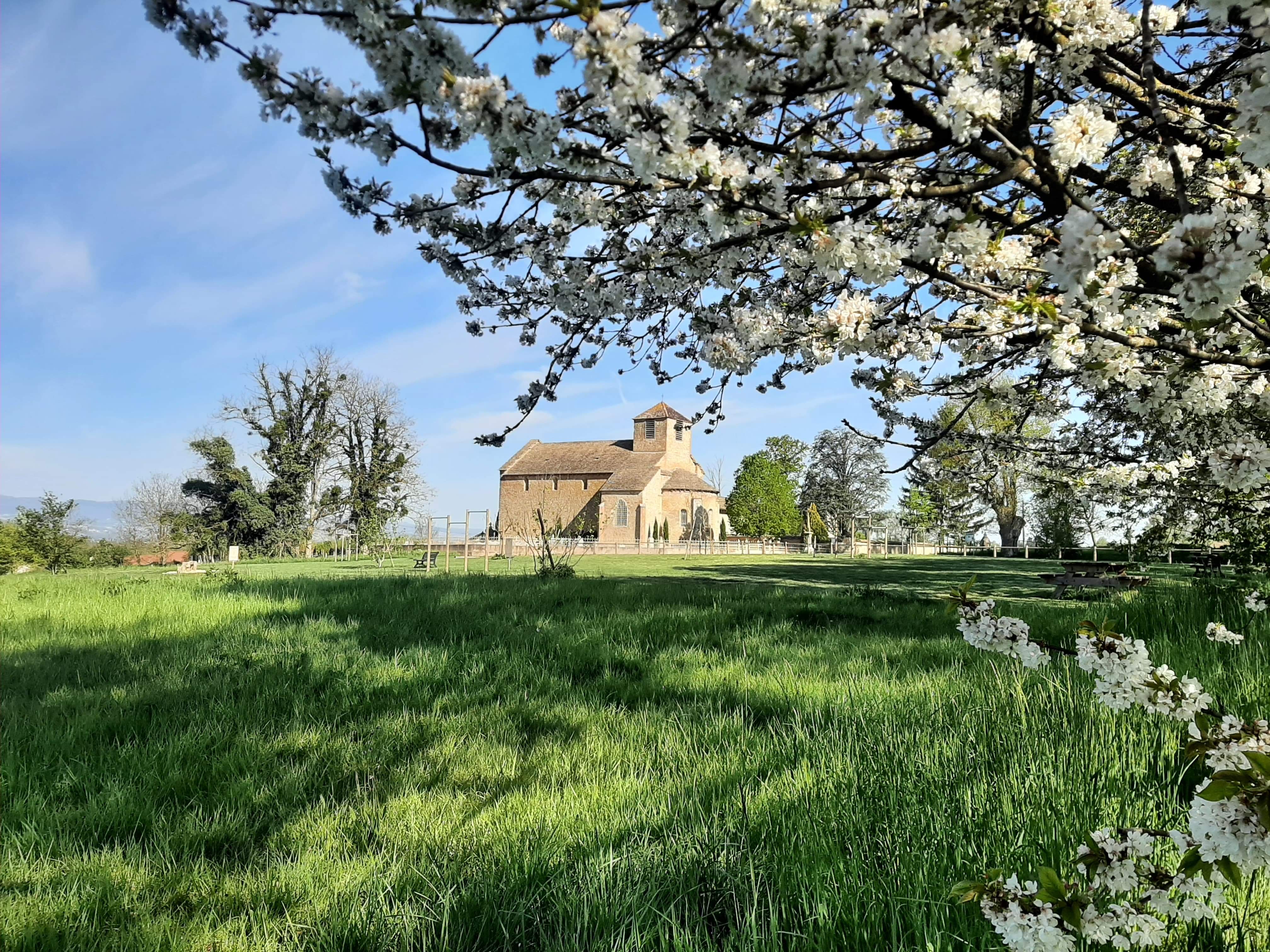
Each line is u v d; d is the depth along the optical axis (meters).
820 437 60.34
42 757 4.50
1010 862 2.54
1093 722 3.72
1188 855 1.42
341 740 4.86
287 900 3.02
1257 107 1.41
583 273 2.99
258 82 1.77
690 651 7.53
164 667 6.73
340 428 48.59
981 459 5.35
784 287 3.59
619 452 65.88
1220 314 1.54
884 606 10.91
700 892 2.77
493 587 13.08
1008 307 1.92
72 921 2.82
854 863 2.65
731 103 1.82
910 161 2.49
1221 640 2.77
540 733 5.09
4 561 29.91
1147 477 4.55
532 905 2.74
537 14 1.51
